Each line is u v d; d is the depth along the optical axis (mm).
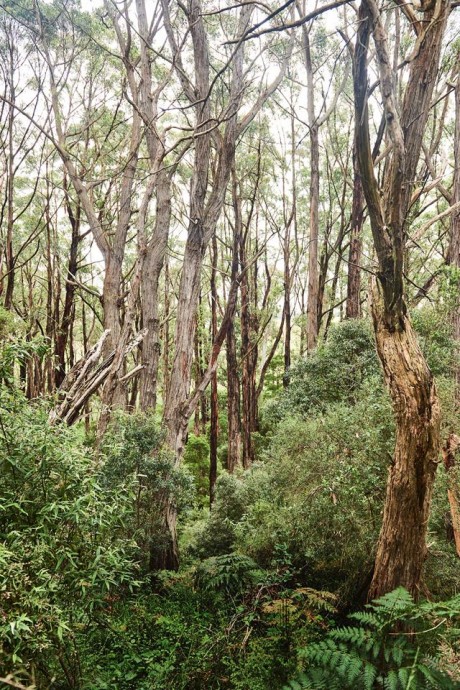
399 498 4457
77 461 3756
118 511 4148
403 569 4520
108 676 4688
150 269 12109
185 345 10602
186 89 11117
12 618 3055
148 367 11891
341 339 10344
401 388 4363
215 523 10133
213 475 16328
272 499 7996
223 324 10891
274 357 27109
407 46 13641
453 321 8875
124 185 14312
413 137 4727
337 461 6371
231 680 4727
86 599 3787
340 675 3342
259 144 20453
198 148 10820
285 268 22344
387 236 4184
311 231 16531
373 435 6051
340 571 6324
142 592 8000
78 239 19297
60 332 19078
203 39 10852
